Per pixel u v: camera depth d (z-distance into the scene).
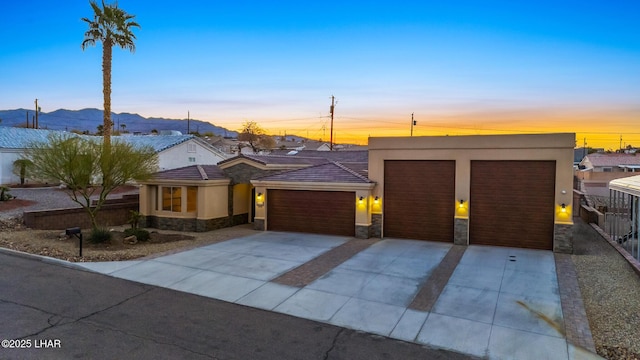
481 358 6.89
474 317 8.63
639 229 12.73
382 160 17.75
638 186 13.62
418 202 17.34
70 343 7.07
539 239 15.52
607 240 16.80
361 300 9.62
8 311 8.44
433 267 12.71
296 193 19.19
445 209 16.92
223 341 7.34
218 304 9.23
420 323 8.30
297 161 24.56
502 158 15.84
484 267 12.77
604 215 20.39
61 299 9.26
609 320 8.40
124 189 33.72
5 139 33.62
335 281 11.07
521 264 13.17
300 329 7.94
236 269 12.13
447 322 8.37
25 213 17.95
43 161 15.45
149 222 20.73
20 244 14.32
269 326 8.05
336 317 8.58
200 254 14.05
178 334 7.58
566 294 10.10
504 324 8.27
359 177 18.05
